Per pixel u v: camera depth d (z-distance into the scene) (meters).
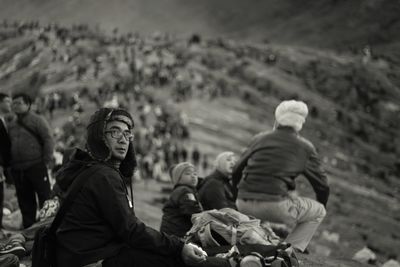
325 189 9.20
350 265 10.40
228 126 88.94
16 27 193.75
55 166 15.06
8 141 10.23
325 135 131.50
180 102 97.12
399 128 169.50
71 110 83.00
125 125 5.84
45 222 8.46
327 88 186.62
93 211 5.59
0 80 153.50
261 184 8.97
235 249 6.43
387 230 56.44
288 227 10.71
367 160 127.50
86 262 5.54
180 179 8.84
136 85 99.00
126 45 158.00
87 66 133.38
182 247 5.84
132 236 5.57
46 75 142.50
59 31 176.75
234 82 136.25
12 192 16.88
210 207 9.71
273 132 9.29
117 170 5.73
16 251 7.97
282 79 173.38
